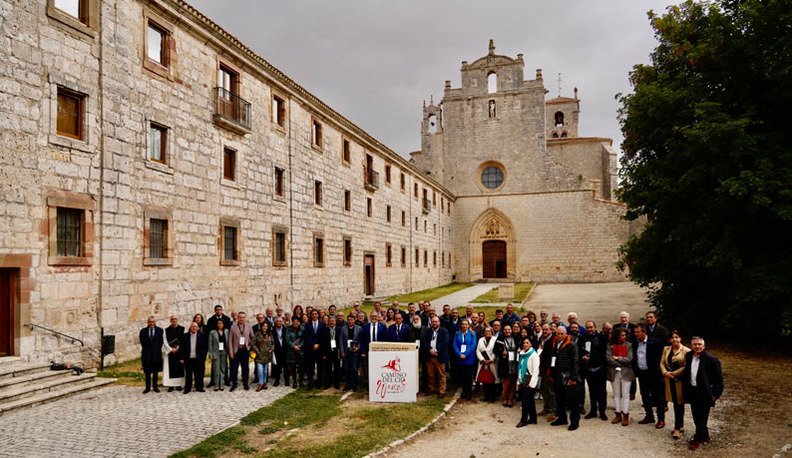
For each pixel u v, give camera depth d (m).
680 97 15.82
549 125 63.16
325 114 25.52
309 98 23.69
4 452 7.11
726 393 11.04
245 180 18.86
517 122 49.25
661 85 17.42
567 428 8.92
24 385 9.77
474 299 31.61
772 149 14.55
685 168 16.28
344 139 28.44
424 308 13.20
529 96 49.03
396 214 36.97
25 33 10.91
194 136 16.20
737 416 9.50
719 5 16.62
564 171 47.44
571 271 46.41
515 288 39.69
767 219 15.11
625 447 7.97
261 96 20.14
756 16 14.45
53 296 11.30
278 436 8.23
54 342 11.25
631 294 31.09
